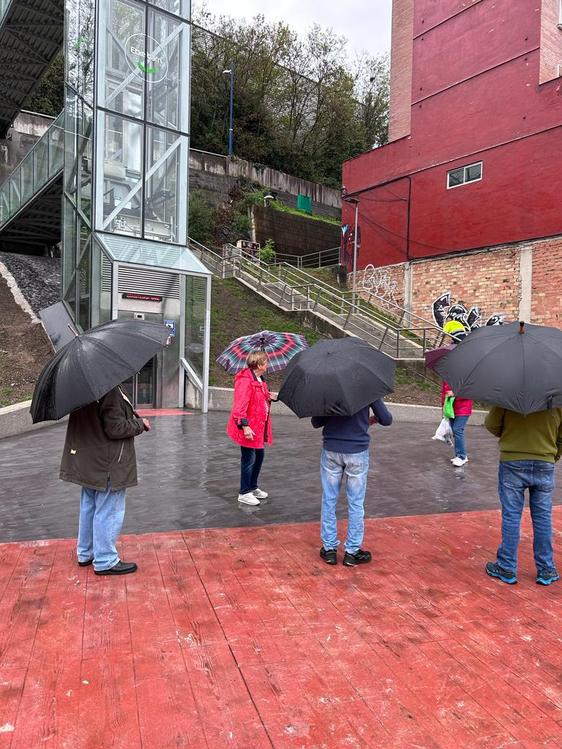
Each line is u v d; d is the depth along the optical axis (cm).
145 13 1297
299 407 390
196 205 3041
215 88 4091
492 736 239
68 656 296
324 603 362
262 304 1911
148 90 1309
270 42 4350
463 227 1920
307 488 655
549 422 388
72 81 1365
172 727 242
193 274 1278
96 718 247
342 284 2366
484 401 348
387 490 664
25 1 1585
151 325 405
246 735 238
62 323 1338
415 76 2089
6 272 1725
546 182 1692
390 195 2177
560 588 392
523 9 1755
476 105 1883
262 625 332
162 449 854
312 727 243
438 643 315
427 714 253
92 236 1215
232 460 789
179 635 319
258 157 4222
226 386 1330
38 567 416
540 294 1702
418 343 1855
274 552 451
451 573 416
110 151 1246
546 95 1692
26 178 1759
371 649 308
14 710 252
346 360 395
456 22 1947
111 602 359
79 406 343
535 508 399
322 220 3366
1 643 309
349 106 4638
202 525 518
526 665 295
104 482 389
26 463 771
